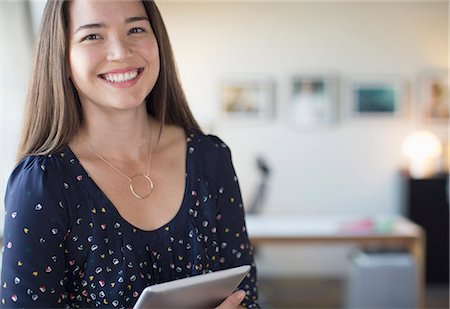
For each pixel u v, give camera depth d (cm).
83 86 104
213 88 498
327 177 503
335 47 498
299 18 495
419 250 362
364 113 501
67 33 103
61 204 100
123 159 109
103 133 108
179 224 107
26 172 101
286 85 499
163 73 117
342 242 357
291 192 504
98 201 103
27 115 109
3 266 99
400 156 502
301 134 502
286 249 501
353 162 502
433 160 486
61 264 101
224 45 496
